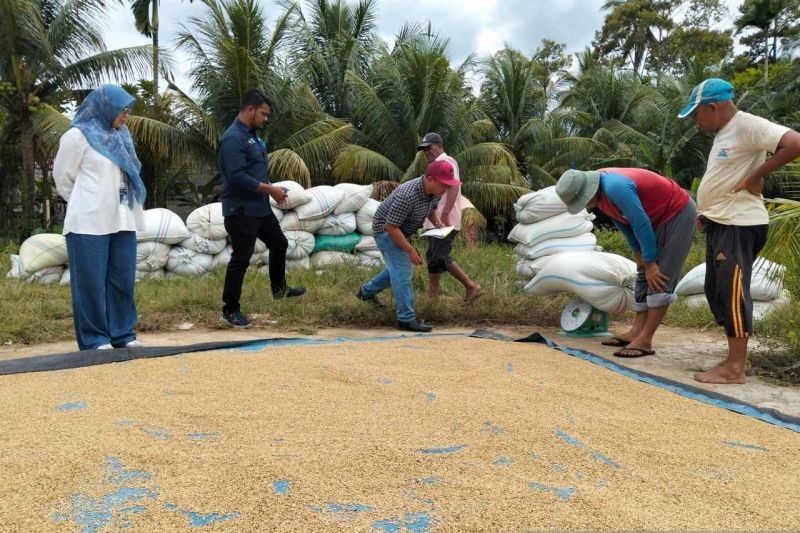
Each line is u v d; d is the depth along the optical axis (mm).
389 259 4887
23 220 13797
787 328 4258
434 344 4000
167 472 1826
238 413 2387
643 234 3781
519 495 1757
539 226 5793
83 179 3588
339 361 3324
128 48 13586
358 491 1742
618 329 5293
